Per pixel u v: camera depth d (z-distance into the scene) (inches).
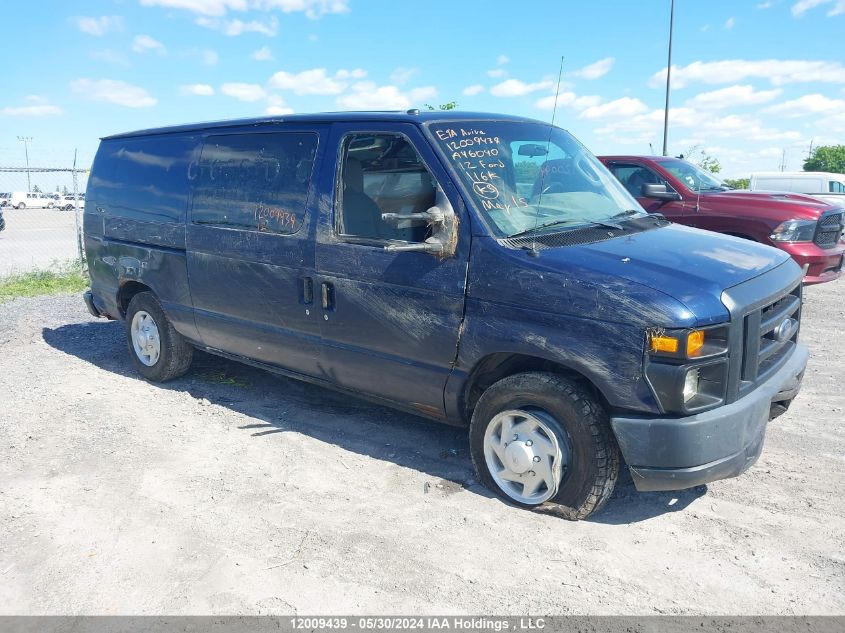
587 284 136.0
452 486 163.9
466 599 122.6
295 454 183.3
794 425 198.8
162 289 229.3
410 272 159.9
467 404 161.9
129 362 273.9
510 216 155.6
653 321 128.4
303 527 146.4
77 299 416.2
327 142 179.9
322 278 177.6
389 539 141.3
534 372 148.3
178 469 174.6
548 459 145.9
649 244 152.9
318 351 184.7
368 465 176.2
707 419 130.8
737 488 161.6
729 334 132.0
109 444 190.1
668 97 828.0
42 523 149.3
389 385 173.0
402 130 166.2
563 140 193.6
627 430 134.3
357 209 172.2
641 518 148.9
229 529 145.9
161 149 231.3
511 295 144.6
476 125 173.5
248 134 201.5
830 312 352.8
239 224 199.2
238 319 205.5
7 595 125.7
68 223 1067.9
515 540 140.5
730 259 149.5
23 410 216.5
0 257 647.8
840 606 119.6
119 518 150.9
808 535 141.5
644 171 379.2
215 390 236.8
